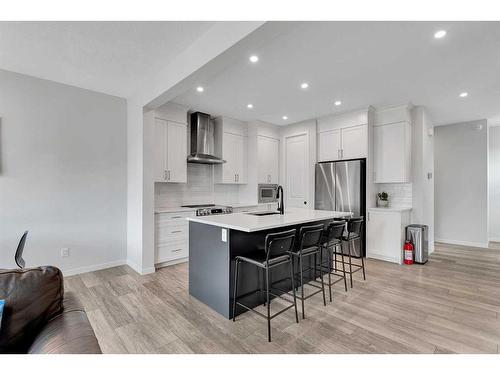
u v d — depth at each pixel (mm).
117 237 3695
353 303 2564
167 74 2754
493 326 2131
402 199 4352
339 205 4457
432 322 2197
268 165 5344
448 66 2758
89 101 3445
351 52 2477
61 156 3221
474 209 5062
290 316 2312
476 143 5039
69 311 1229
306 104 4055
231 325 2162
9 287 1143
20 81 2949
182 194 4590
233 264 2318
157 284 3051
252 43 1897
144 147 3391
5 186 2857
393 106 4121
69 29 2135
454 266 3779
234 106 4203
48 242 3133
